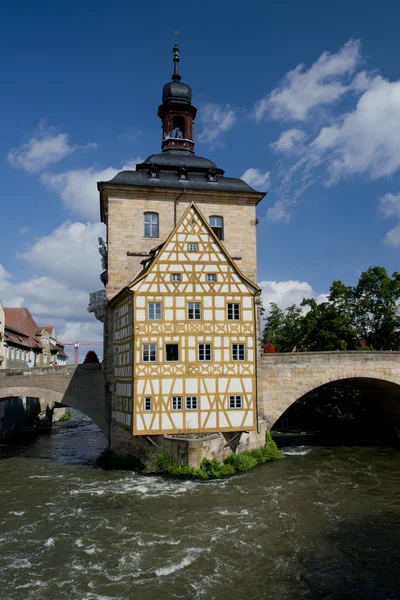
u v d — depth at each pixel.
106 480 24.55
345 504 20.36
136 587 12.87
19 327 60.09
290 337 52.78
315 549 15.38
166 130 36.66
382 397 41.09
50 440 43.12
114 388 30.70
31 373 33.31
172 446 25.09
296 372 32.84
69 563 14.36
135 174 32.50
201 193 32.34
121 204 31.70
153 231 32.00
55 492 22.45
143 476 25.06
